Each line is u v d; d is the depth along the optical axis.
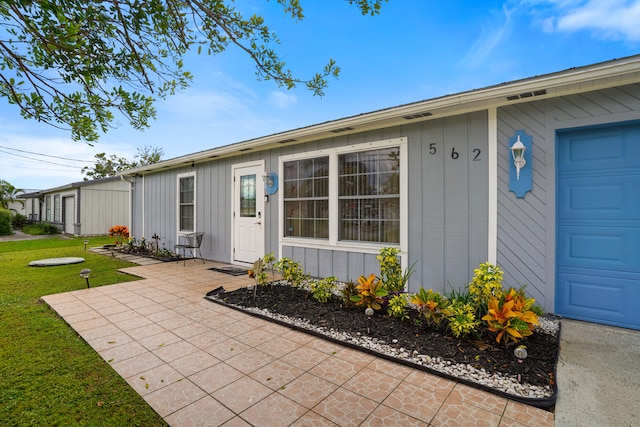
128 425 1.81
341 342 2.88
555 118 3.31
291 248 5.76
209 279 5.52
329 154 5.19
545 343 2.75
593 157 3.24
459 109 3.83
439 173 4.09
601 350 2.62
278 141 5.60
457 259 3.94
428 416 1.87
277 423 1.81
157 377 2.31
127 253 8.69
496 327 2.59
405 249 4.35
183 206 8.31
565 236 3.37
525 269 3.48
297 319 3.49
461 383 2.22
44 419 1.86
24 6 1.46
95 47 1.83
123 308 3.90
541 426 1.77
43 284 5.12
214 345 2.87
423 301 3.07
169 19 2.04
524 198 3.49
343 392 2.13
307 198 5.57
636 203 3.05
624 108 2.98
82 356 2.63
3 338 2.98
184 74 2.45
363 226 4.86
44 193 18.11
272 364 2.52
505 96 3.34
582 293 3.29
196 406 1.97
